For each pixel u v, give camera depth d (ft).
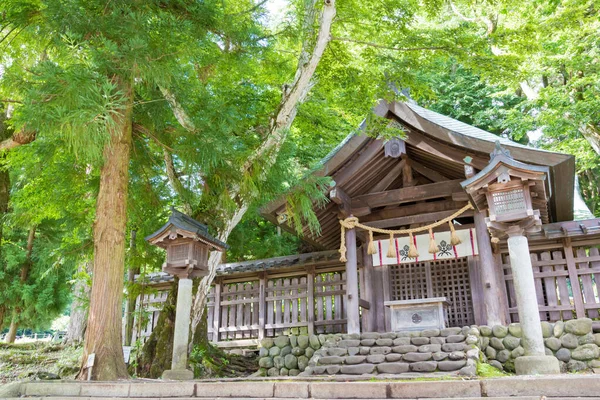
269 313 35.58
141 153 26.71
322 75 29.68
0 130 27.45
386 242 31.07
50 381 16.20
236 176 24.25
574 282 27.45
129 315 36.86
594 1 36.40
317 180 26.45
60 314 55.52
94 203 29.71
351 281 28.02
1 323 52.75
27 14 20.77
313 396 12.70
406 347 23.07
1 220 29.40
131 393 14.56
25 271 53.52
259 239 47.47
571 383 10.81
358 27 28.99
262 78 33.42
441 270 30.42
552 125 44.52
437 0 27.04
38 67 15.40
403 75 27.02
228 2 29.48
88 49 17.90
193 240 21.20
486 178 18.89
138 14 17.30
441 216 29.53
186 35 20.10
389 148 28.14
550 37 40.42
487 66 26.12
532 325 17.48
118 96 20.04
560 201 28.81
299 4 30.76
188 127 23.82
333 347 25.23
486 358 23.57
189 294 21.16
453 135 26.55
